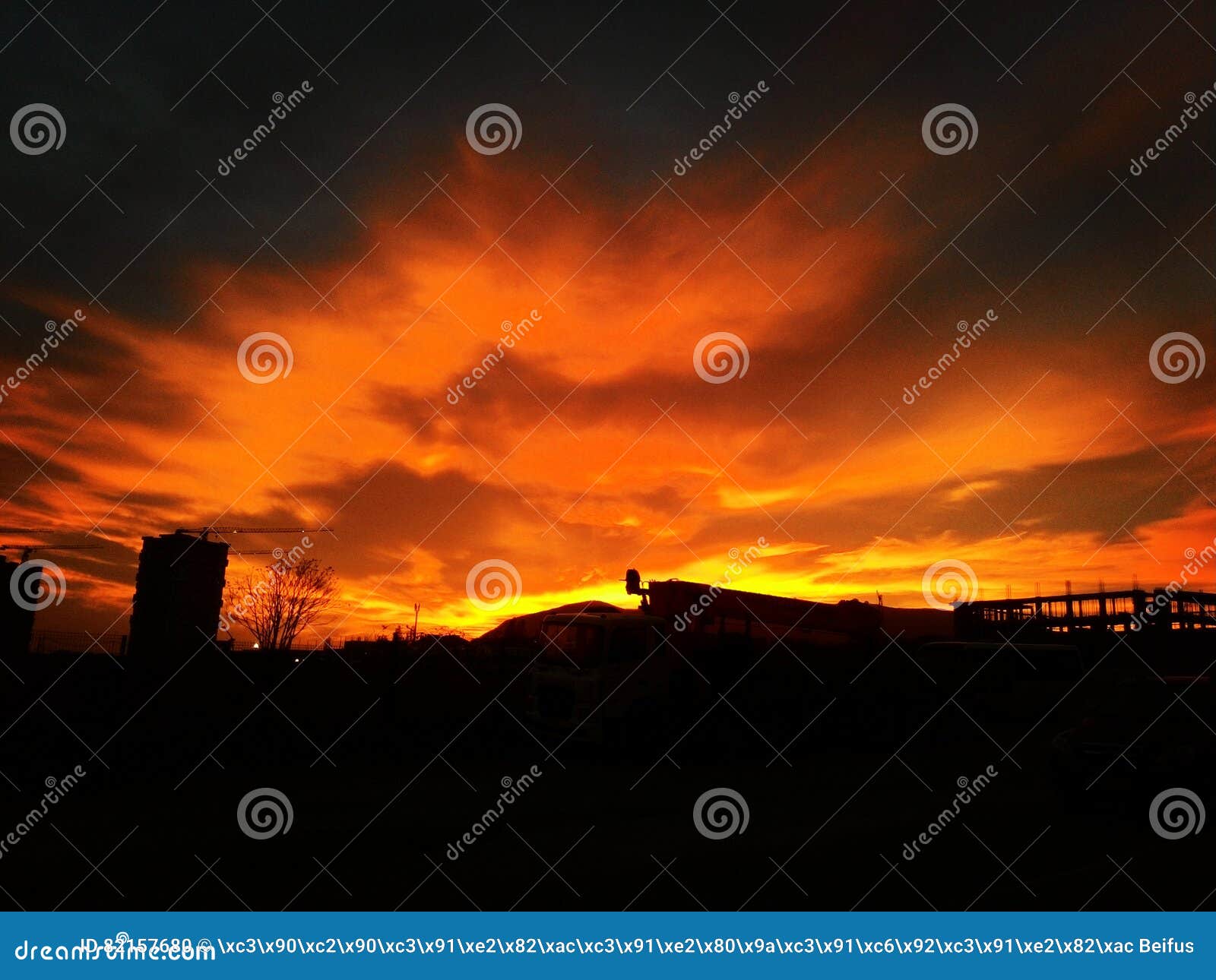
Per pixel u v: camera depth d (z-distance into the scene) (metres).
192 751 12.61
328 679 19.23
